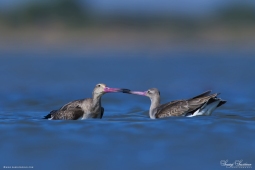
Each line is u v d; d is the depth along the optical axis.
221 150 16.81
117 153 16.59
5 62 57.72
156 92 21.78
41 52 74.50
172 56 66.44
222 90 33.47
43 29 91.06
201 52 72.62
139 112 23.86
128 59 62.41
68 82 39.00
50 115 21.56
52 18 92.38
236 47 79.06
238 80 38.53
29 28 90.94
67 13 92.12
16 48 80.12
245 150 16.78
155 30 92.19
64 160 16.11
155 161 16.05
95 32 90.88
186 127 18.94
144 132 18.50
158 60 60.09
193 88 35.12
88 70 48.44
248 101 27.64
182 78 40.59
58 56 67.81
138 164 15.73
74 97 30.95
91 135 18.28
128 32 91.44
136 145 17.30
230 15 93.19
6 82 38.88
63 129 18.94
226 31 91.31
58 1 91.69
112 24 92.88
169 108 21.08
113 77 42.19
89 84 37.84
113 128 19.00
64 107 21.41
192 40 88.06
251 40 86.50
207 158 16.28
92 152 16.75
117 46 82.62
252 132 18.38
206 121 19.70
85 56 68.00
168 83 37.75
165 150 16.83
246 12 93.06
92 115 21.31
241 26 92.19
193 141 17.55
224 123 19.41
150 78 40.91
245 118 20.52
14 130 18.81
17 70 48.28
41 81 39.53
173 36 90.50
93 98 21.39
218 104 20.95
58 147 17.17
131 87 36.34
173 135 18.12
